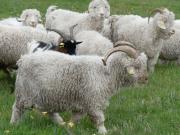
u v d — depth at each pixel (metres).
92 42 15.02
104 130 10.39
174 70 18.11
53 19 20.42
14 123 10.62
